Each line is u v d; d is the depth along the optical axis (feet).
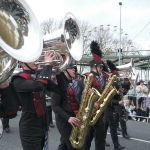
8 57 6.70
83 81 13.04
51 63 9.90
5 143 19.53
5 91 8.14
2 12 7.22
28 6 7.93
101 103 14.90
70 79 12.76
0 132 7.89
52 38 10.43
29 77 9.95
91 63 16.44
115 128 18.80
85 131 12.41
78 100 12.57
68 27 11.20
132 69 27.40
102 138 15.08
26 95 9.93
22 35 7.61
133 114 33.91
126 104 33.63
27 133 9.91
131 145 20.44
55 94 12.23
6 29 7.12
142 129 27.14
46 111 10.59
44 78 9.48
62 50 10.71
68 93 12.46
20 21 7.75
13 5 7.52
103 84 15.89
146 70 74.84
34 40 7.81
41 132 10.19
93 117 14.48
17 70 10.59
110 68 20.56
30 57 7.16
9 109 8.20
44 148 10.44
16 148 18.37
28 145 9.85
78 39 11.77
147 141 21.86
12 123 26.81
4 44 6.49
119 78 19.81
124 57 67.62
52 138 21.42
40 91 9.85
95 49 16.61
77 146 12.26
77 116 12.35
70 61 10.97
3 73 6.63
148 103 33.24
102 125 15.15
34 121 10.00
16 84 9.74
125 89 21.98
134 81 32.83
